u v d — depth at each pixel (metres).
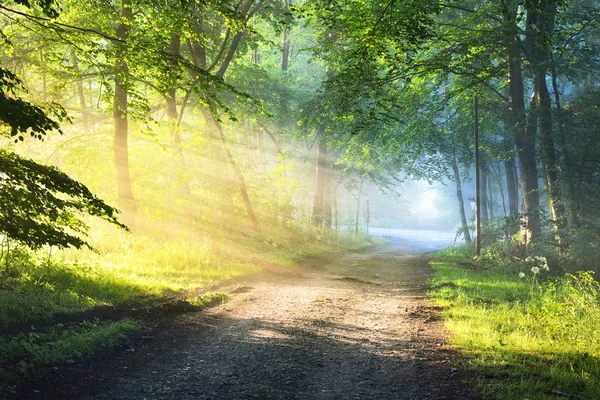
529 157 23.53
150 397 5.48
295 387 6.06
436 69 22.36
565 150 21.22
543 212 22.81
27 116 6.62
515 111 24.20
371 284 16.42
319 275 18.39
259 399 5.59
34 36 14.99
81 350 6.81
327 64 24.38
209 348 7.53
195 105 25.20
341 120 23.92
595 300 10.21
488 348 7.88
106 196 18.08
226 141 24.11
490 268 21.94
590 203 20.64
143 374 6.23
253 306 11.04
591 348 7.79
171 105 22.27
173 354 7.14
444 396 5.87
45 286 9.38
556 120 21.36
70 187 7.62
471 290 14.52
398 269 22.41
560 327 8.86
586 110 21.33
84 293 9.77
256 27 38.22
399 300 12.94
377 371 6.79
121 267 13.02
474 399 5.77
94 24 15.09
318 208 39.94
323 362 7.11
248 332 8.62
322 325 9.48
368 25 17.72
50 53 14.77
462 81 30.14
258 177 29.36
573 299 10.45
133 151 20.84
